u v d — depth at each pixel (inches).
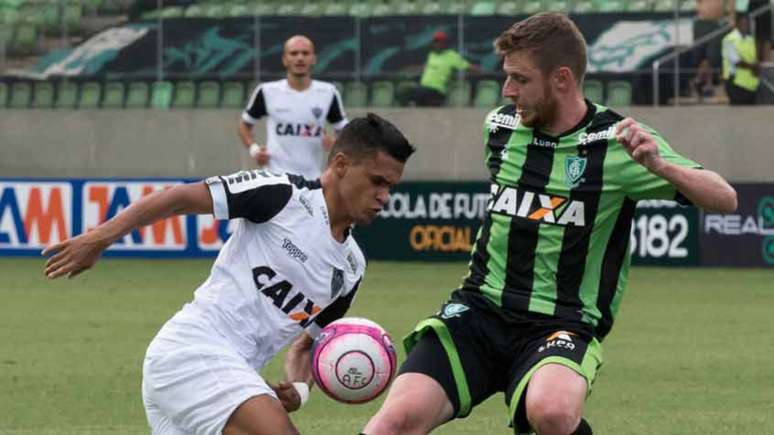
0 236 2325.3
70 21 2716.5
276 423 575.2
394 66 2598.4
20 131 2635.3
